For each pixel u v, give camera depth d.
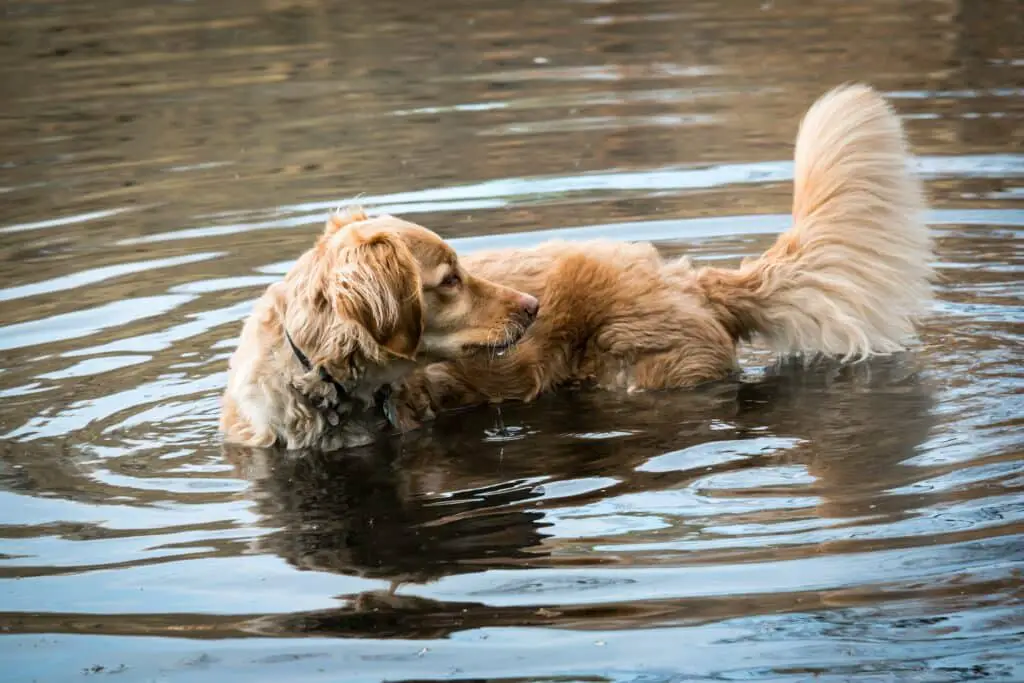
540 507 7.83
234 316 11.40
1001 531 7.05
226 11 24.81
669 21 22.41
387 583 6.95
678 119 16.72
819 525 7.29
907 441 8.45
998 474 7.77
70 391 10.05
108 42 22.47
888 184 10.77
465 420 9.74
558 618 6.48
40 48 22.23
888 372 9.93
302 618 6.62
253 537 7.64
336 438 9.37
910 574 6.68
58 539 7.67
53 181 15.55
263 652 6.31
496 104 17.89
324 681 6.04
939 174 14.03
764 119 16.44
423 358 9.53
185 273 12.45
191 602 6.85
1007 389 9.27
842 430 8.77
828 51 19.48
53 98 19.12
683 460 8.45
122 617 6.72
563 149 15.81
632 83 18.55
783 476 8.03
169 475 8.69
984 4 21.84
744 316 10.64
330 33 22.75
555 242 10.89
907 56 18.80
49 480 8.58
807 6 22.86
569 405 9.95
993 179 13.79
